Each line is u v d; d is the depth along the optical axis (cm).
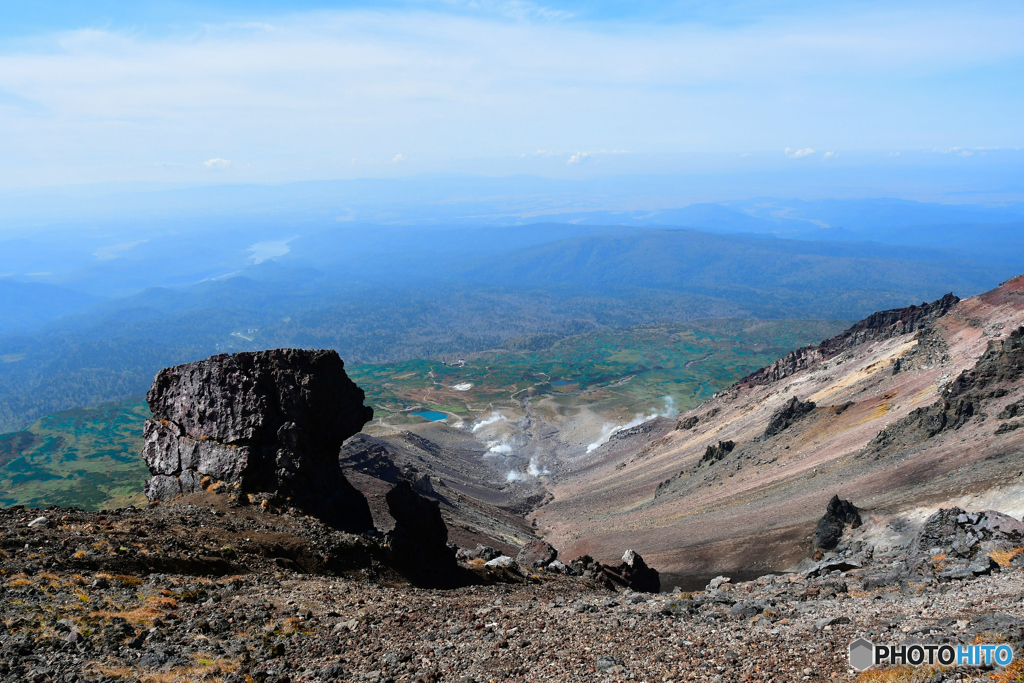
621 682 1992
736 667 1992
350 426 5228
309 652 2483
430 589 4106
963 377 11162
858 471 10362
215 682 2106
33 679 2011
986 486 6906
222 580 3262
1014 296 13662
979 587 2891
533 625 2831
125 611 2634
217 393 4938
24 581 2683
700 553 9612
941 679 1566
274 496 4519
